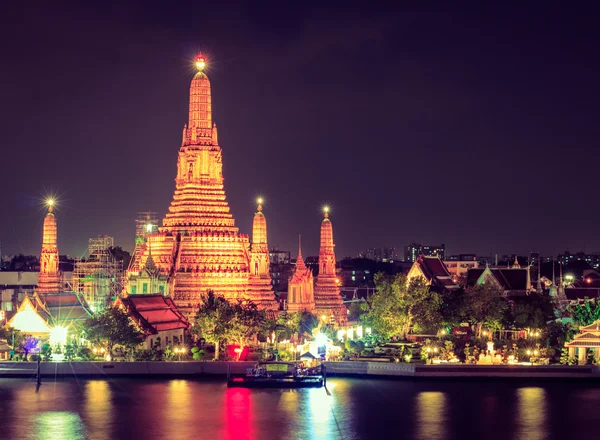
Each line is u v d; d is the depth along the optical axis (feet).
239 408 613.93
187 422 579.89
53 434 556.10
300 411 604.90
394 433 554.46
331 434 554.46
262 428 565.53
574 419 581.53
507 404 617.21
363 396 643.04
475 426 568.41
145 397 644.27
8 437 549.95
